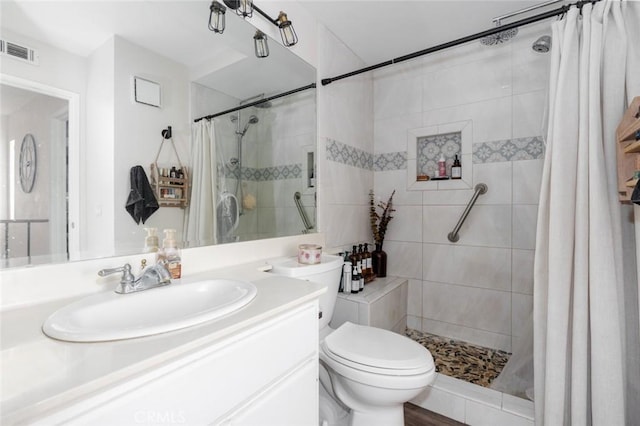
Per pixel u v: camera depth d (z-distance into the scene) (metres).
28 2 0.78
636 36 1.08
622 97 1.10
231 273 1.13
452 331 2.12
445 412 1.43
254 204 1.46
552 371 1.16
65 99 0.84
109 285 0.90
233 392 0.67
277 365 0.79
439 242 2.17
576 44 1.21
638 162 0.88
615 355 1.04
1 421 0.36
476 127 2.02
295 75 1.67
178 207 1.14
